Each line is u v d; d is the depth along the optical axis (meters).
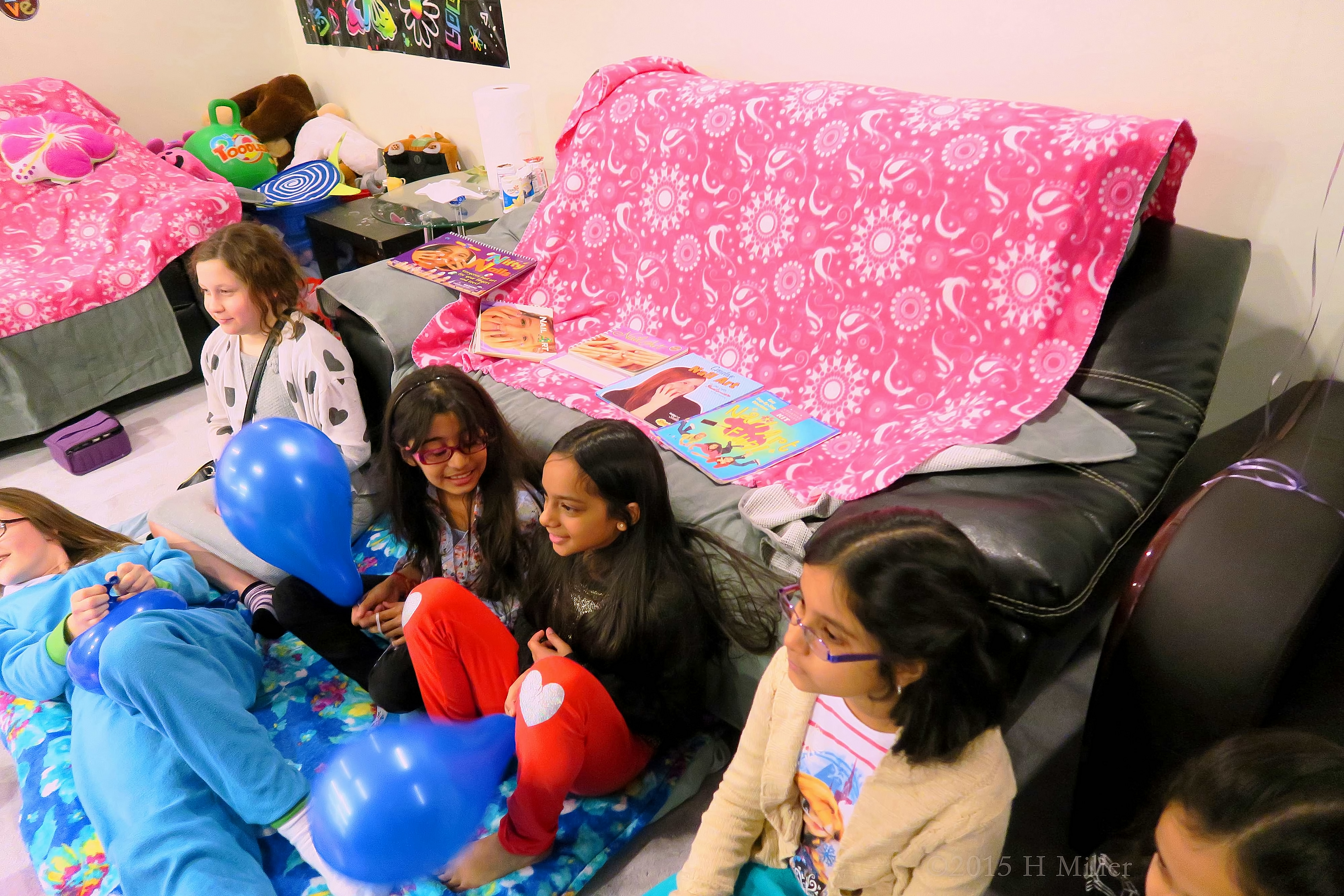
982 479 1.35
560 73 2.75
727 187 1.96
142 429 2.83
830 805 1.02
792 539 1.40
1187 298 1.42
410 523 1.61
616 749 1.30
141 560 1.67
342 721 1.58
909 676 0.83
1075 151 1.43
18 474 2.61
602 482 1.25
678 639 1.31
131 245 2.81
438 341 2.15
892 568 0.78
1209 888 0.71
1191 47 1.53
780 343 1.89
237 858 1.28
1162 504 1.71
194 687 1.30
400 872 1.05
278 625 1.77
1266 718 1.12
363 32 3.44
